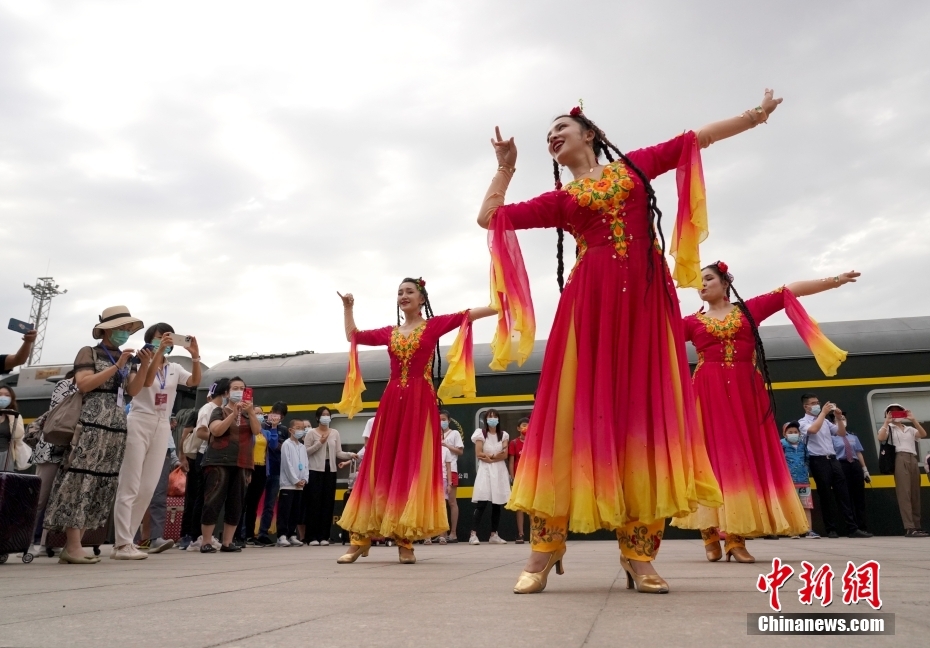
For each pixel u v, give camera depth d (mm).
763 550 5617
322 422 9789
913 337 9992
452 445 10172
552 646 1560
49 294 33594
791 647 1532
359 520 5254
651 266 2906
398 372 5641
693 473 2752
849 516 9156
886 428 9492
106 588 3133
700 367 5078
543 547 2727
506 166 3203
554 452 2773
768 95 3029
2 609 2348
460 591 2777
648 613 2053
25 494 5262
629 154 3098
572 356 2861
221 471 7105
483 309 5773
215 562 5348
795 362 10195
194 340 6332
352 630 1810
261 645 1623
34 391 12156
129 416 5969
